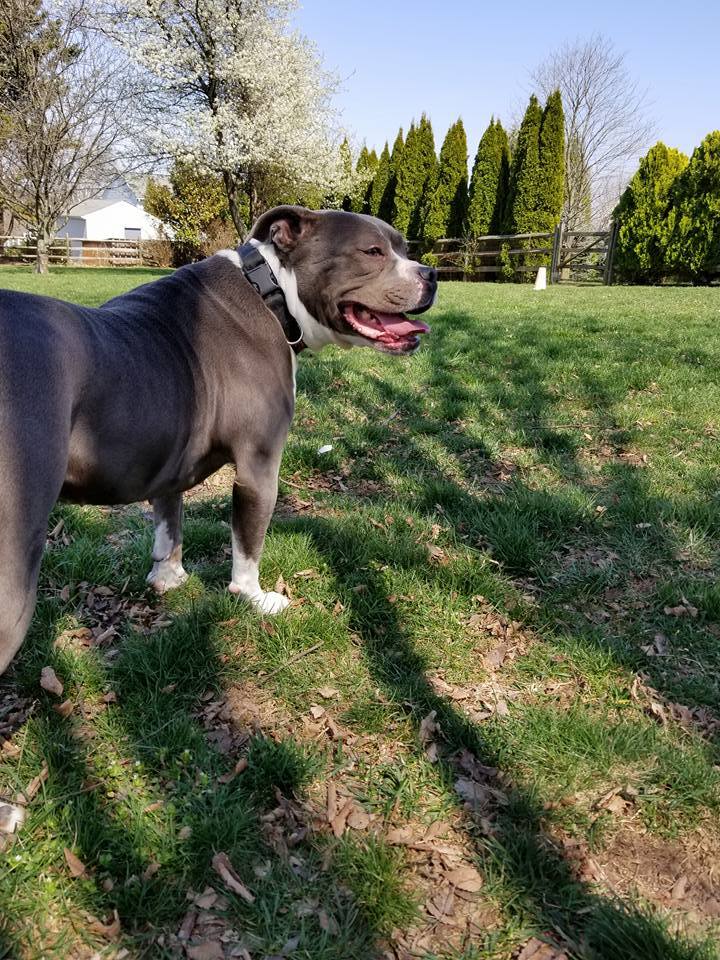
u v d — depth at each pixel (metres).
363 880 2.10
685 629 3.33
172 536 3.34
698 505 4.37
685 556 3.96
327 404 6.36
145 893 2.00
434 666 3.05
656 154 21.17
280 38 25.34
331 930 1.97
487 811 2.38
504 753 2.58
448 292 17.41
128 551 3.70
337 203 30.42
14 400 1.89
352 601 3.40
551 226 24.33
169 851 2.13
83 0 23.50
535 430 5.81
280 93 25.86
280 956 1.90
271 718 2.72
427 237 27.23
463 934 1.99
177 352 2.56
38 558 1.99
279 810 2.31
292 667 2.95
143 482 2.50
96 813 2.21
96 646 3.02
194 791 2.33
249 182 27.66
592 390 6.77
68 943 1.88
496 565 3.84
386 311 2.99
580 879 2.17
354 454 5.34
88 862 2.09
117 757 2.47
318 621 3.19
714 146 20.00
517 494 4.54
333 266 2.92
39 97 23.42
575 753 2.59
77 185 24.62
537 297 15.73
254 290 2.89
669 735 2.71
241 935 1.94
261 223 2.92
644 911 2.05
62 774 2.36
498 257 25.27
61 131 23.92
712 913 2.08
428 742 2.63
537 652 3.15
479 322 10.67
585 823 2.34
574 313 12.01
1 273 23.75
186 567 3.69
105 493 2.39
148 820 2.23
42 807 2.22
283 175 26.84
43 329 2.04
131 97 25.33
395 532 4.08
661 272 21.94
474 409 6.34
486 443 5.51
